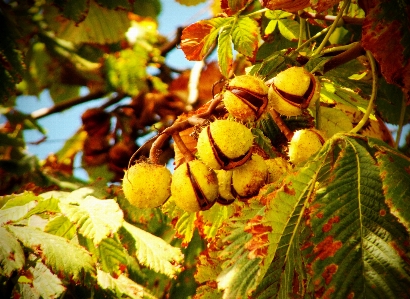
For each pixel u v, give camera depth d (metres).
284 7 1.19
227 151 1.12
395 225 1.01
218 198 1.18
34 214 1.23
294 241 1.04
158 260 1.23
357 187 1.03
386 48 1.15
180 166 1.15
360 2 1.19
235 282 1.04
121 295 1.25
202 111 1.32
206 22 1.29
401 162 1.02
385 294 1.00
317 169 1.05
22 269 1.16
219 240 1.10
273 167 1.16
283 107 1.15
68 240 1.18
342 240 1.02
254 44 1.30
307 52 1.31
